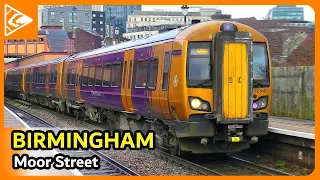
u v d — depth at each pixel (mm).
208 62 10266
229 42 10195
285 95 17141
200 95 10188
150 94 11594
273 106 17812
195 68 10211
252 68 10383
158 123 11812
